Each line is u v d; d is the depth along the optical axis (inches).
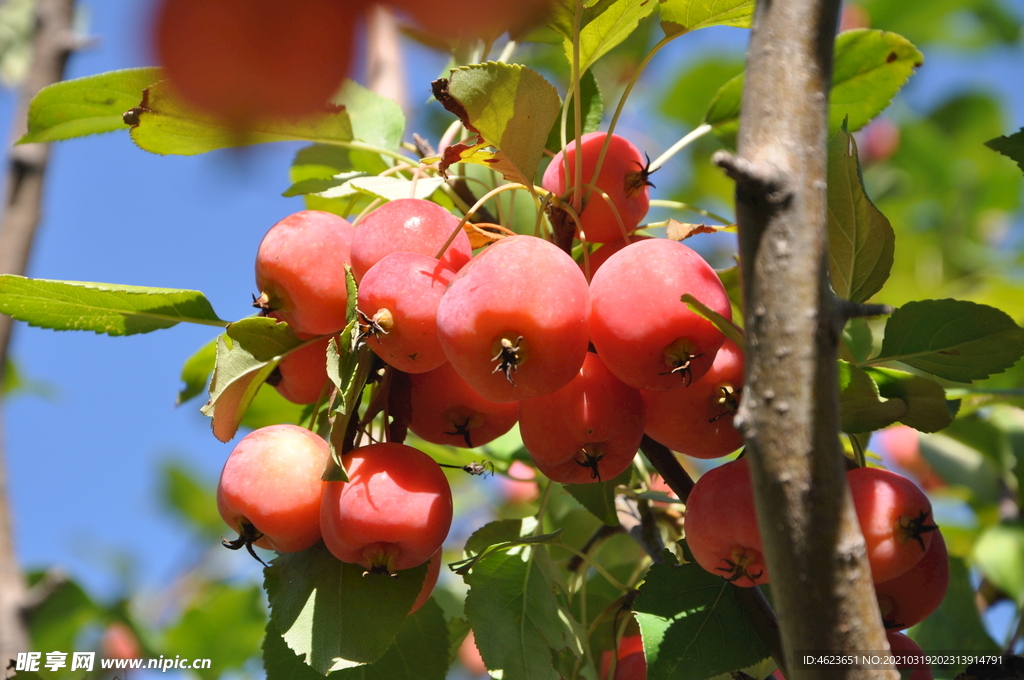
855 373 19.3
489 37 6.9
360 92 22.9
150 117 20.2
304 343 20.7
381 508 19.5
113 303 21.0
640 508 22.8
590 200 20.8
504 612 20.9
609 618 22.2
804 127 17.4
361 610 19.8
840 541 17.3
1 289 20.7
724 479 19.3
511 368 18.9
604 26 20.8
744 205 17.4
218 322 21.3
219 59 6.1
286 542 20.0
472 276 19.2
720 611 19.8
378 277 19.5
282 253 20.1
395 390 20.3
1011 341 20.1
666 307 19.2
